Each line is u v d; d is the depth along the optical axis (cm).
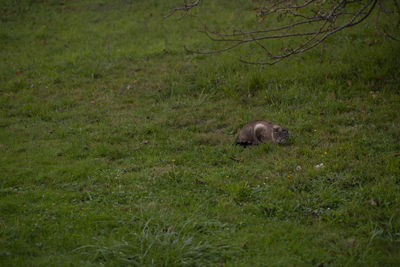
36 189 566
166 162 649
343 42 1073
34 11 1689
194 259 398
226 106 884
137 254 399
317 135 706
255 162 634
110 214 486
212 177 579
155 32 1392
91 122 855
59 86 1067
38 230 452
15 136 792
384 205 485
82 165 638
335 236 434
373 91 854
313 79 924
